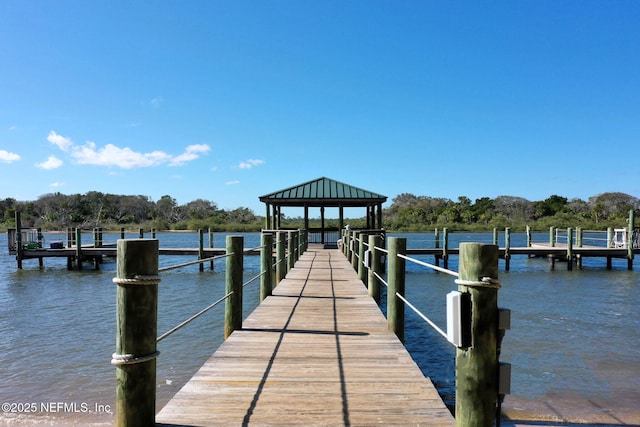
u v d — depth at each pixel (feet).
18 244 74.18
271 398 9.64
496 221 215.72
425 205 264.72
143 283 7.57
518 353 26.30
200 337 29.60
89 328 32.68
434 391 10.13
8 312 38.96
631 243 74.74
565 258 86.43
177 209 277.23
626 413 17.99
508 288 54.49
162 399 19.16
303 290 25.32
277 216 72.18
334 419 8.57
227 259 16.24
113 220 256.52
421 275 70.85
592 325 33.58
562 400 19.30
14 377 22.20
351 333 15.61
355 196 66.59
